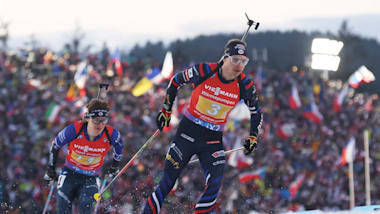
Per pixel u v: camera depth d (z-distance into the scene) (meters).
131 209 12.55
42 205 13.09
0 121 15.70
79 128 5.30
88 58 23.55
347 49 64.69
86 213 5.30
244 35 4.76
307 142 21.78
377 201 21.16
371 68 67.94
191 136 4.75
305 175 19.48
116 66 23.16
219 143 4.84
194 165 14.85
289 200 17.59
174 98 4.89
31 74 20.36
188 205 13.23
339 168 20.94
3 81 18.39
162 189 4.78
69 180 5.50
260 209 15.74
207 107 4.68
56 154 5.48
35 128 15.93
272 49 87.06
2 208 12.73
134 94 20.72
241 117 17.94
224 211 15.02
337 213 4.99
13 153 14.33
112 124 18.16
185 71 4.73
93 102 5.21
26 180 13.60
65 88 20.42
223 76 4.59
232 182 16.20
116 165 5.76
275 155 19.44
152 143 16.58
